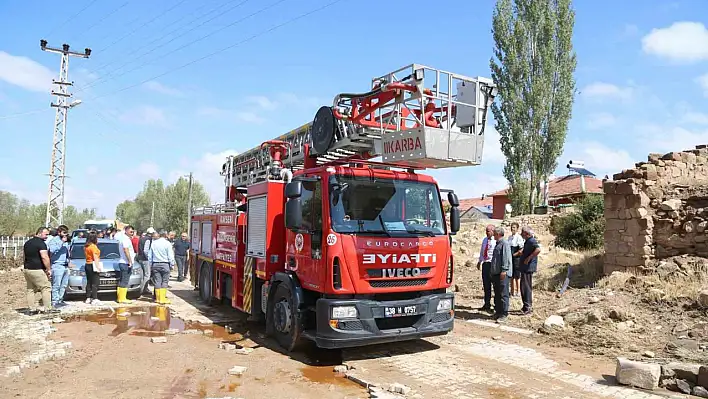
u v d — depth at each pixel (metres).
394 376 6.59
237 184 14.24
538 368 7.00
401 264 7.30
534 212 27.34
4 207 53.50
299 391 5.99
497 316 10.38
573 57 30.31
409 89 7.33
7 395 5.61
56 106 32.84
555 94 30.06
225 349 8.03
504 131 30.67
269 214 8.73
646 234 10.83
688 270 9.95
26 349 7.74
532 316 10.20
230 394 5.84
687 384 5.93
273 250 8.71
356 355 7.68
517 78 30.33
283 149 11.62
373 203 7.49
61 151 33.00
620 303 9.65
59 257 11.88
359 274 7.00
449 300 7.77
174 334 9.19
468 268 16.81
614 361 7.30
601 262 12.81
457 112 7.96
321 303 6.99
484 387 6.17
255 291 9.23
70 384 6.07
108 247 14.41
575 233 17.41
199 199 59.41
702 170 12.26
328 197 7.16
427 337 8.22
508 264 10.22
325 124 8.98
